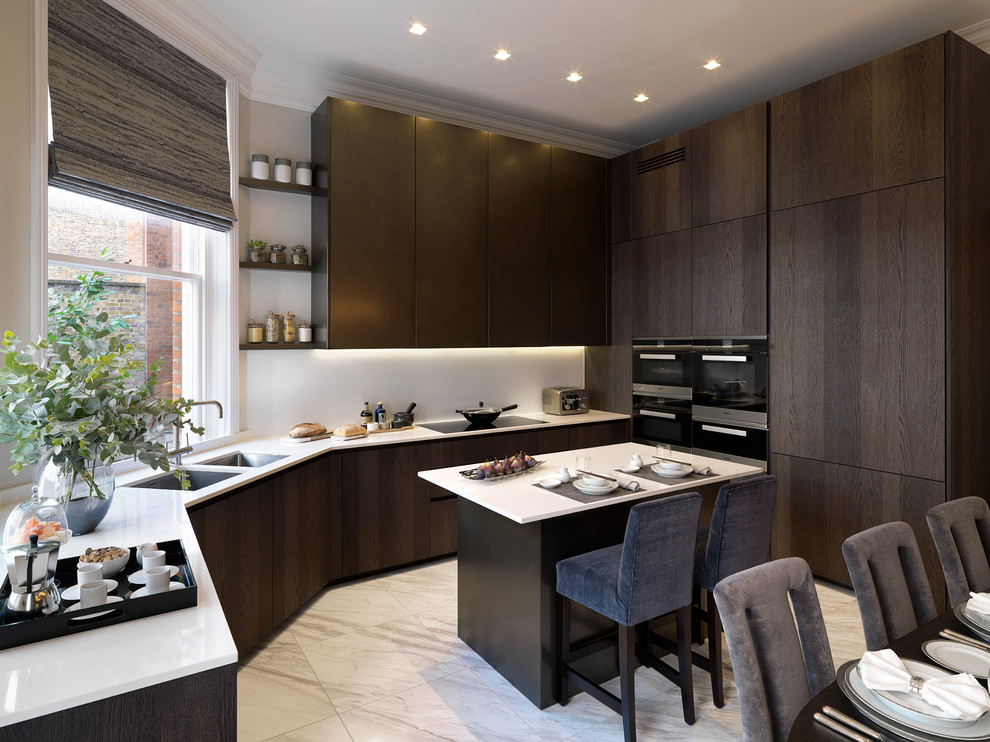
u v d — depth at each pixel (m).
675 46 3.43
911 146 3.03
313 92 3.85
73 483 1.76
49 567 1.33
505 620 2.56
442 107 4.27
